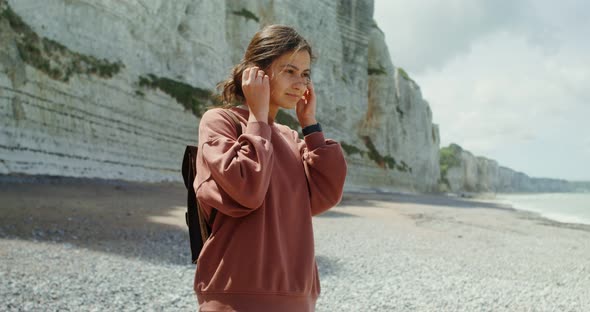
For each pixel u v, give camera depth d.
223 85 1.99
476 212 28.84
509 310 5.98
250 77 1.69
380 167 50.84
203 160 1.65
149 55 23.84
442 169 101.50
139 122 22.27
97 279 5.84
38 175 15.97
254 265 1.56
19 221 9.29
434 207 30.69
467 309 5.89
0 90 15.58
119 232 9.68
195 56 26.83
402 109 60.00
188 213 1.86
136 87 22.47
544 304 6.39
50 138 17.36
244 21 33.22
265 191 1.55
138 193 17.34
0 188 12.99
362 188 44.88
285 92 1.81
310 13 40.16
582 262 10.80
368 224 16.42
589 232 18.73
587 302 6.69
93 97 19.83
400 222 18.25
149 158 22.36
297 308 1.66
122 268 6.64
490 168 141.75
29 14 17.47
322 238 11.93
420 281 7.43
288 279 1.64
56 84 18.09
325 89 41.69
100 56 20.61
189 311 4.89
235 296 1.55
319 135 1.95
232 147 1.57
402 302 6.00
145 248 8.43
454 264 9.39
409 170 59.34
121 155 20.72
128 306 4.87
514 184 197.25
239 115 1.84
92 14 20.50
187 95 25.31
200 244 1.82
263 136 1.63
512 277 8.45
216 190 1.58
